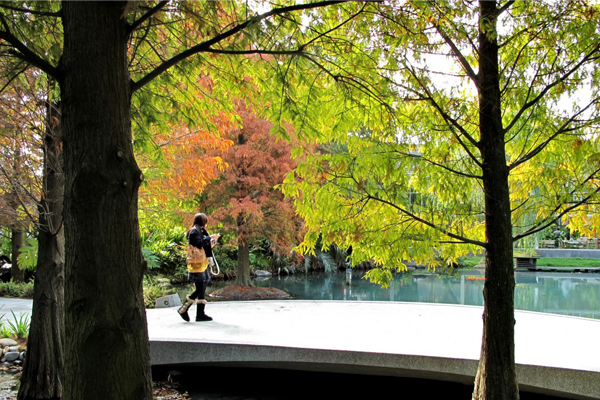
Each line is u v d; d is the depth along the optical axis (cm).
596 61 260
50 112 391
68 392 205
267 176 1175
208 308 646
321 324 533
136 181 217
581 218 311
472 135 319
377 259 310
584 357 396
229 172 1148
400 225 299
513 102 298
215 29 292
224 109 396
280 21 290
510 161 343
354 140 311
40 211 409
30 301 886
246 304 677
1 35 201
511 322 264
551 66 273
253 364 438
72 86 206
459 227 308
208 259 564
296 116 330
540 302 1199
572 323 549
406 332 492
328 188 295
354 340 452
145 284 1160
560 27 258
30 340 406
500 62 299
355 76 287
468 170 297
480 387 269
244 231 1195
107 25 209
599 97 261
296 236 1251
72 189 205
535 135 305
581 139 280
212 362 437
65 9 210
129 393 206
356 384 443
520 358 388
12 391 425
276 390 430
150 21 283
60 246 417
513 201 324
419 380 427
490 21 247
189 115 395
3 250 1316
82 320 202
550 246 2894
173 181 618
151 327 519
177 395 412
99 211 204
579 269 2284
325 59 295
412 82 279
